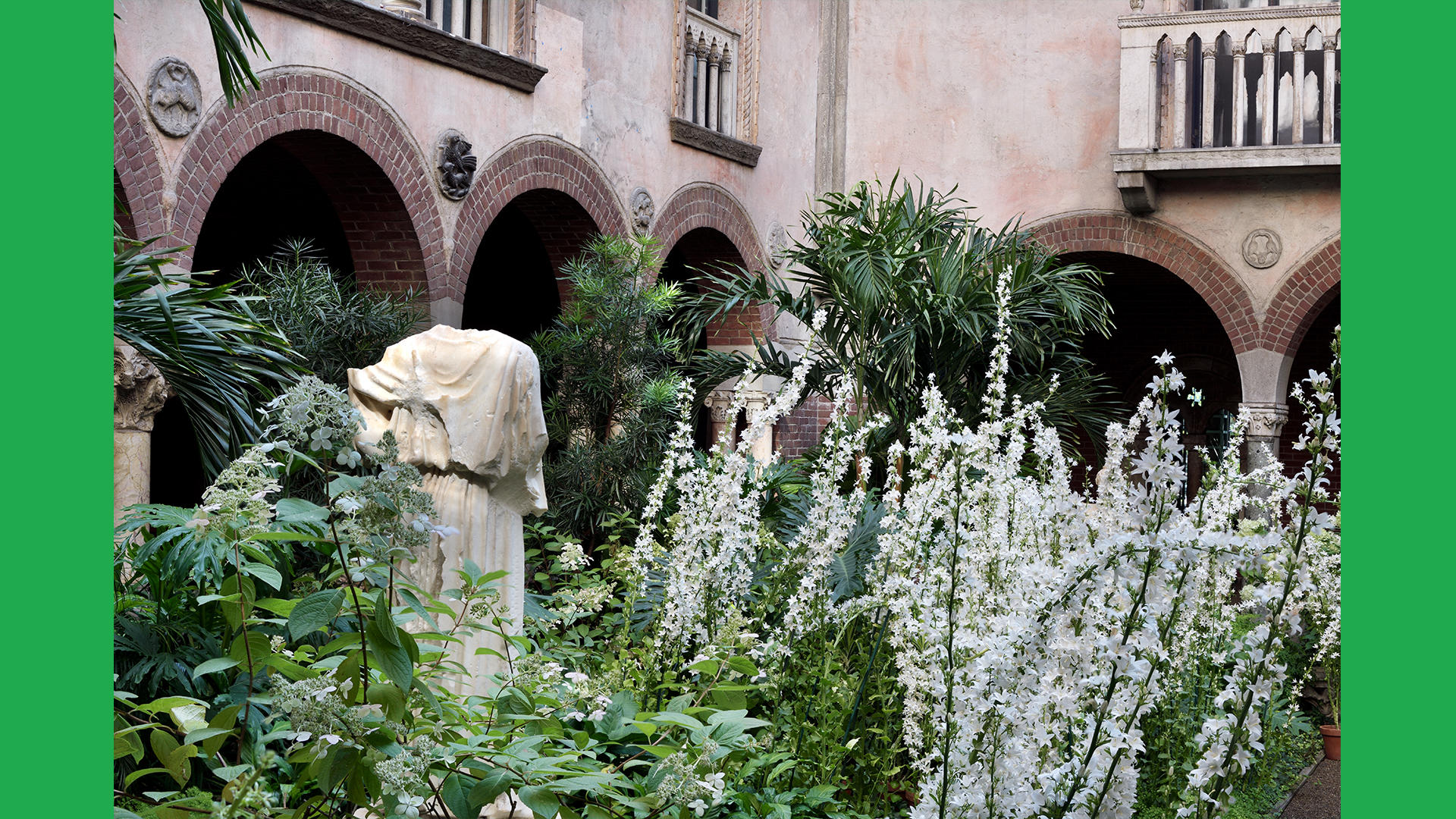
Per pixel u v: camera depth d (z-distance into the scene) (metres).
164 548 3.60
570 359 8.00
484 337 3.58
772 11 12.10
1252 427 12.20
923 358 8.73
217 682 3.52
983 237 9.55
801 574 4.14
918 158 13.13
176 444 10.80
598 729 3.09
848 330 8.87
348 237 8.05
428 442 3.49
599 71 9.60
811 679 3.91
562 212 9.50
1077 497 3.54
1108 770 2.57
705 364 9.27
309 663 2.58
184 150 6.37
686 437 4.13
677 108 10.56
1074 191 12.73
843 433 4.21
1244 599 4.88
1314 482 2.67
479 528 3.51
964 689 2.67
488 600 3.10
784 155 12.40
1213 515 3.29
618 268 8.37
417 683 2.31
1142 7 12.21
